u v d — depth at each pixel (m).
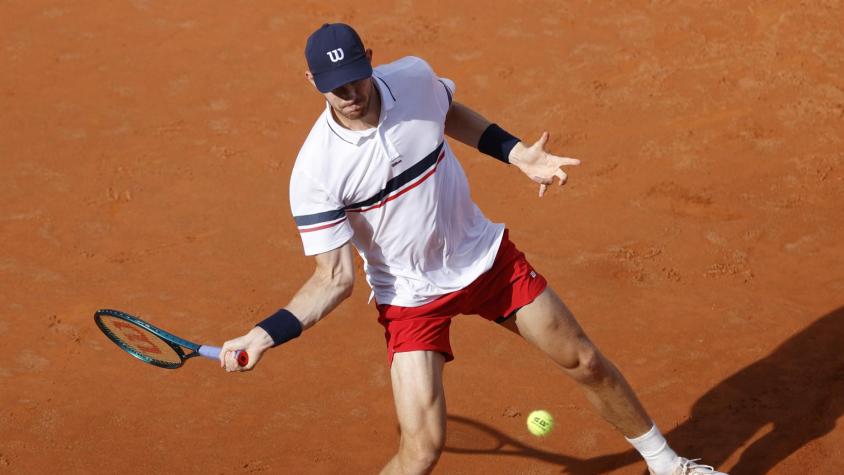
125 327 18.64
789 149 34.38
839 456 21.81
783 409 23.25
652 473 20.45
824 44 40.16
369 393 24.69
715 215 31.09
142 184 34.03
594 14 43.53
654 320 26.58
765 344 25.41
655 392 24.11
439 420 18.20
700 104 37.19
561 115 37.22
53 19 44.88
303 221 17.30
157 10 45.44
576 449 22.70
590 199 32.28
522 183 33.31
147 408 24.39
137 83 40.28
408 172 17.19
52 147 36.28
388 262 18.33
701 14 42.81
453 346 26.08
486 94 38.84
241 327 27.12
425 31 43.16
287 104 38.78
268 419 23.95
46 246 30.84
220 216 32.22
